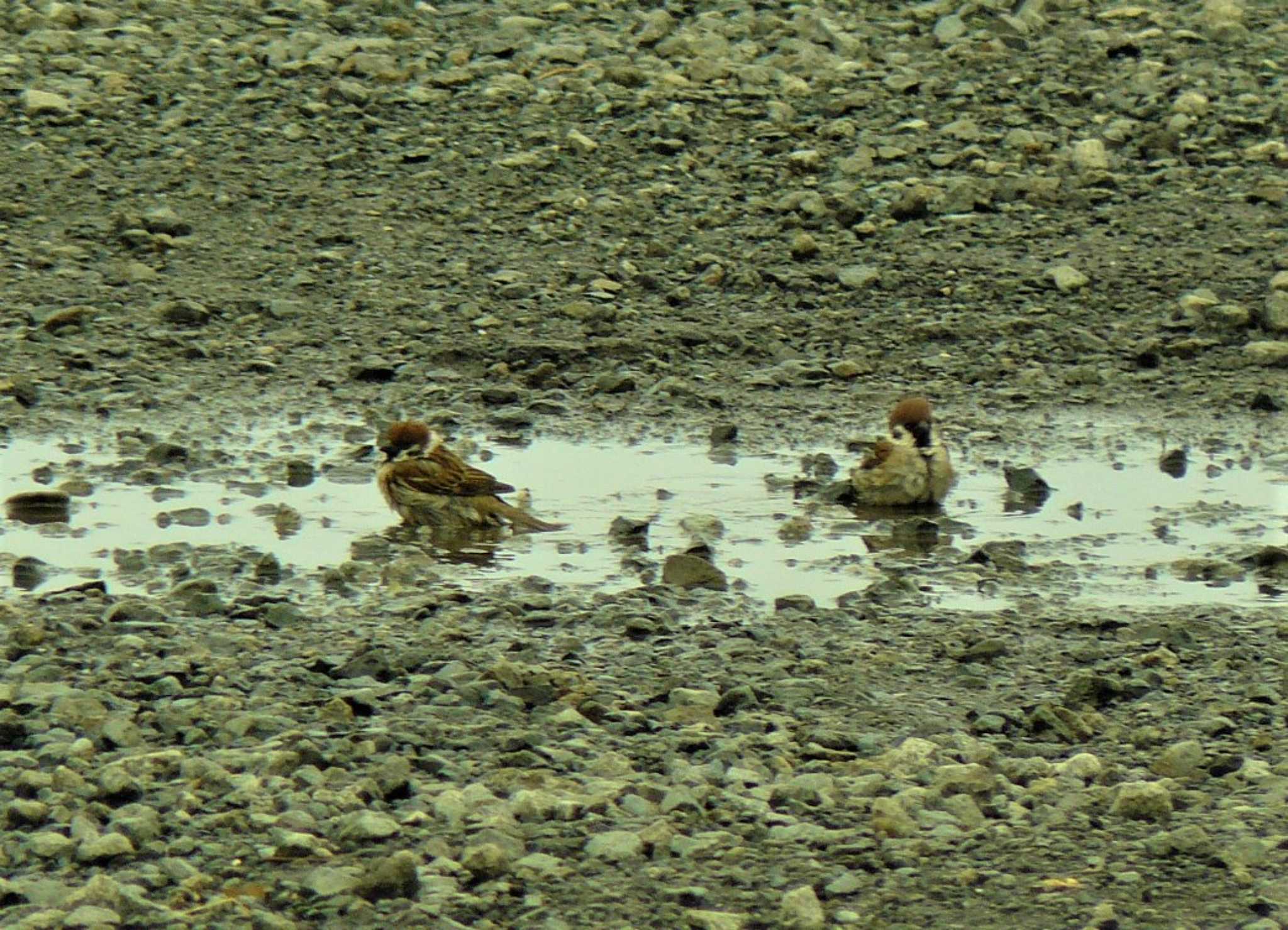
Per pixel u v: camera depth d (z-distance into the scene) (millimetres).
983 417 16797
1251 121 24844
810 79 26406
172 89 25656
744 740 9258
